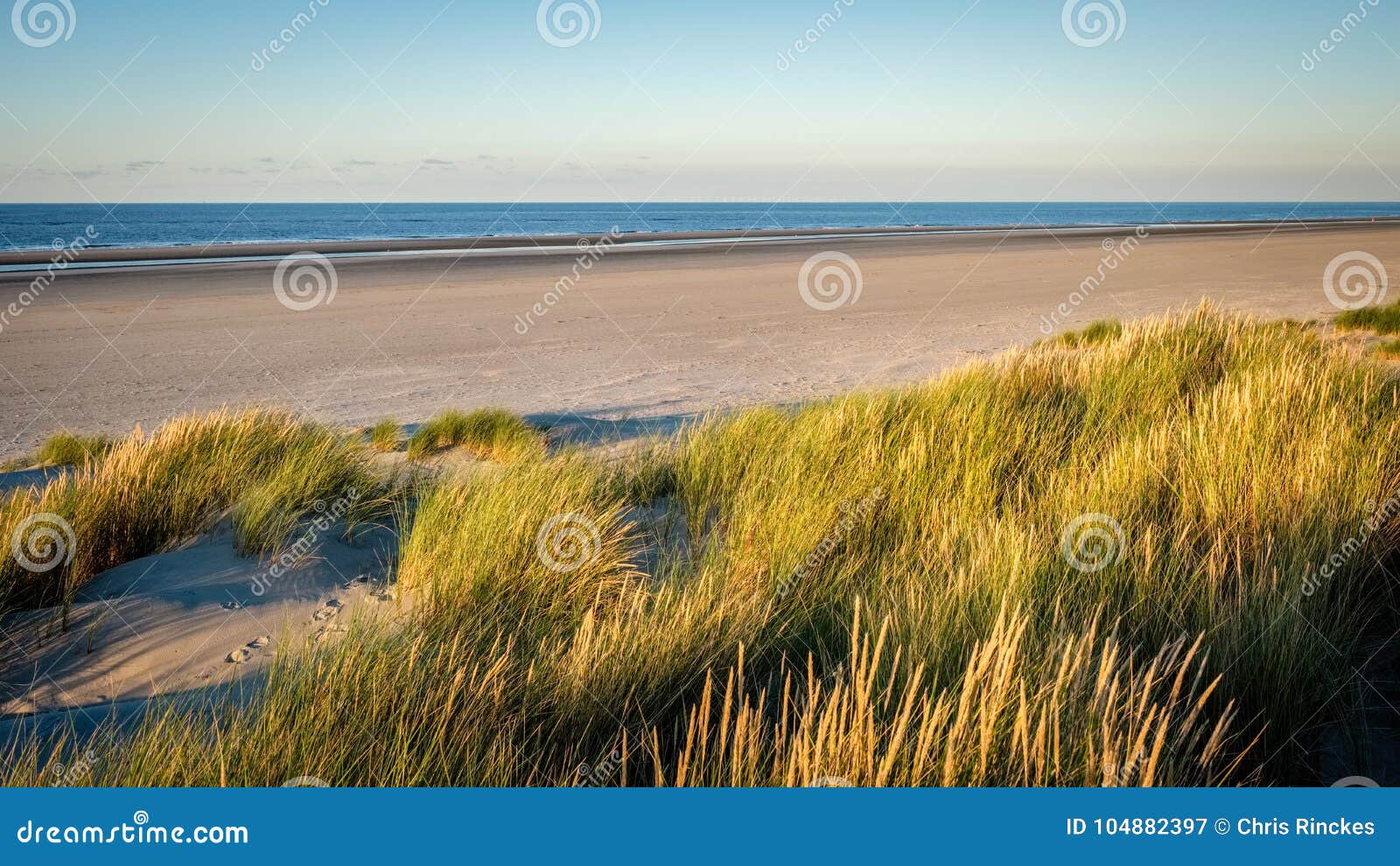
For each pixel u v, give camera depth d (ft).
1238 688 9.46
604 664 9.82
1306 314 57.93
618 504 16.26
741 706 8.59
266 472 18.37
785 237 206.28
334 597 13.65
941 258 127.95
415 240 203.21
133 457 17.71
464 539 13.48
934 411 19.15
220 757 8.14
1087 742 7.90
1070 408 20.31
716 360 46.73
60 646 11.90
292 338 56.29
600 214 620.08
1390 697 9.86
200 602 13.17
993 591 10.58
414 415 33.86
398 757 8.45
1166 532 12.77
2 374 43.91
